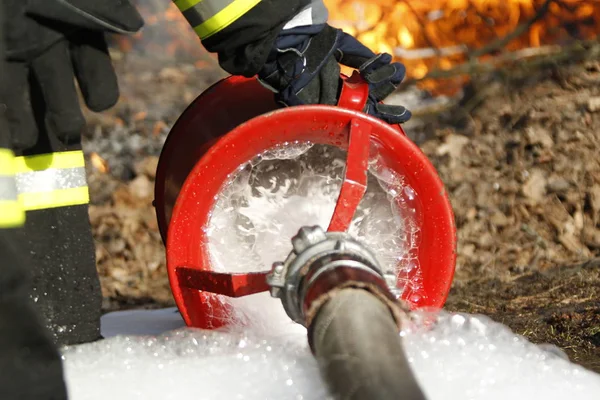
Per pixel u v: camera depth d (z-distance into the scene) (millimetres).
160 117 10109
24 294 2428
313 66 3914
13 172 2666
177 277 4023
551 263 6684
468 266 6777
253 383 3564
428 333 4023
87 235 4109
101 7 3359
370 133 3879
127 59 11148
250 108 4559
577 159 8008
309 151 4496
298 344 3920
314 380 3506
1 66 2783
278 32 3758
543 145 8297
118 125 9898
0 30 2805
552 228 7219
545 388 3506
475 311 5379
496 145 8547
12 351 2338
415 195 4125
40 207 3926
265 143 3984
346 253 3312
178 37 11438
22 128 3330
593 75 9500
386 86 4184
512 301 5602
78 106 3479
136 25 3451
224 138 3859
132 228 8000
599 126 8570
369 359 2709
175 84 10797
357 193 3684
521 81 9617
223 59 3789
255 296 4301
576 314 5008
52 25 3354
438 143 8914
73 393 3518
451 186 7965
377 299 3066
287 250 4383
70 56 3568
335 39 3979
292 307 3426
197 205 4016
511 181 7852
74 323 4059
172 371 3727
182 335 4109
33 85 3830
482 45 10555
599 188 7582
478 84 9688
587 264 6449
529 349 3943
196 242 4113
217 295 4199
